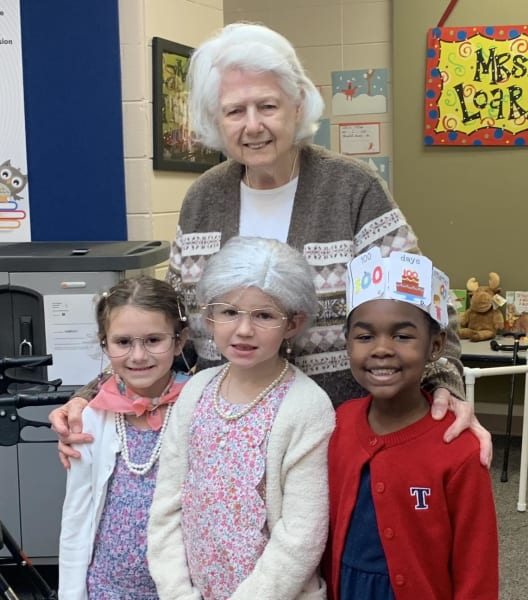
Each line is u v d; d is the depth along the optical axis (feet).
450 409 4.19
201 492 4.33
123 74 8.60
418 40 12.35
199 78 4.72
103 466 4.88
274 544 4.13
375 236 4.72
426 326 4.10
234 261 4.30
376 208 4.74
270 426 4.28
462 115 12.35
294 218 4.82
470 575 3.89
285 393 4.40
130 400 4.92
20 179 8.82
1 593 5.43
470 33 12.08
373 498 4.03
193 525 4.37
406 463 4.01
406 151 12.75
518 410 13.19
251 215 4.96
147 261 6.89
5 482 7.20
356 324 4.15
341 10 12.80
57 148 8.75
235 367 4.52
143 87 8.59
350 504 4.11
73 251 7.09
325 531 4.22
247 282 4.22
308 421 4.29
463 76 12.23
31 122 8.72
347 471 4.17
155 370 4.86
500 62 12.04
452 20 12.19
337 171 4.80
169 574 4.38
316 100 4.74
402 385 4.04
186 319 5.07
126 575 4.78
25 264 6.70
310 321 4.57
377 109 12.94
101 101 8.63
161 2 8.85
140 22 8.48
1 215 8.87
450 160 12.59
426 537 3.95
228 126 4.61
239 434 4.32
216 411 4.47
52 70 8.62
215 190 5.08
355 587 4.07
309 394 4.38
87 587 4.88
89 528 4.92
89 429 4.92
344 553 4.13
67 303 6.76
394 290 4.02
